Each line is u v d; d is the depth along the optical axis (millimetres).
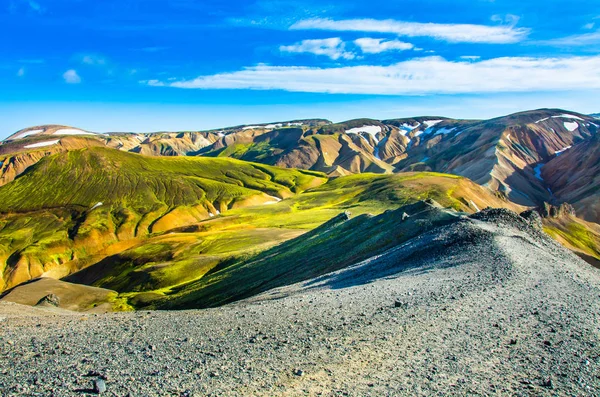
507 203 175250
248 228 147125
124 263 127875
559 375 14297
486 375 14125
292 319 20875
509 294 24484
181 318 23141
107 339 18516
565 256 41531
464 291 25031
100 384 12664
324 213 156125
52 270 178500
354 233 67875
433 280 28922
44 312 27891
